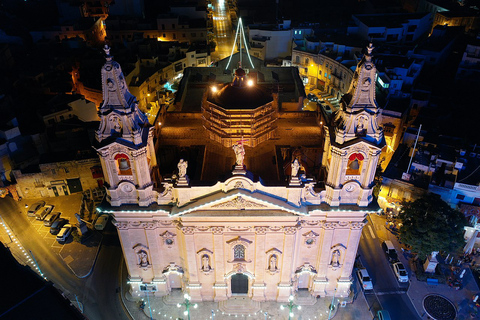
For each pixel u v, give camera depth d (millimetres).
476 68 98000
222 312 59375
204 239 54844
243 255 56781
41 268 66562
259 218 52062
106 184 52281
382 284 63469
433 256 62875
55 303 47562
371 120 47938
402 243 70062
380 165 81812
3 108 81375
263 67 95188
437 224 60531
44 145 83625
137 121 49438
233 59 96875
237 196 50000
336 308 59469
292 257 56531
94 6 150000
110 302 61406
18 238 72000
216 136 59500
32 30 124938
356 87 46812
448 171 70750
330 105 107688
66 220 74812
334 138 49969
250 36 123625
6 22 133500
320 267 58312
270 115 59000
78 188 81688
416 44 117688
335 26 131000
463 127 83688
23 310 46406
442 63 109000
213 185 50250
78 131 84438
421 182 71688
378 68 95000
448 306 60250
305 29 122625
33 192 80312
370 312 59406
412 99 89500
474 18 121438
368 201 52688
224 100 57344
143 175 50844
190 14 130750
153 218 53688
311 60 115625
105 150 48469
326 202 53125
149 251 57156
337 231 55031
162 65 110938
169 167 59250
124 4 133875
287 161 57156
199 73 93125
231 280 59750
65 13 139375
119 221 54031
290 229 53188
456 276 64688
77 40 116750
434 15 131375
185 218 51938
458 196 68625
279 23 125312
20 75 98812
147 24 128000
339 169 50062
